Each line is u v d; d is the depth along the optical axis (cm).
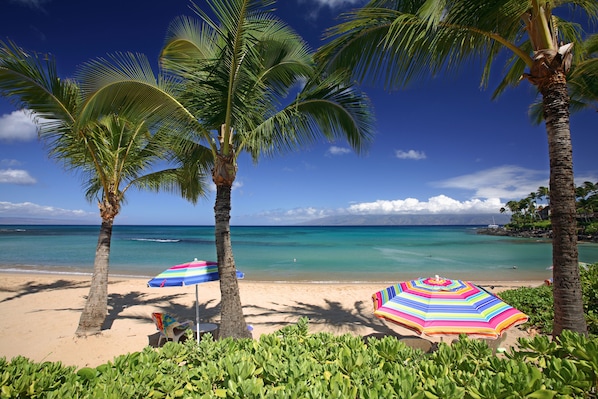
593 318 502
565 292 370
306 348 271
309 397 167
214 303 966
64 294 1048
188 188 908
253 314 835
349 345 266
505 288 1205
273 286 1247
